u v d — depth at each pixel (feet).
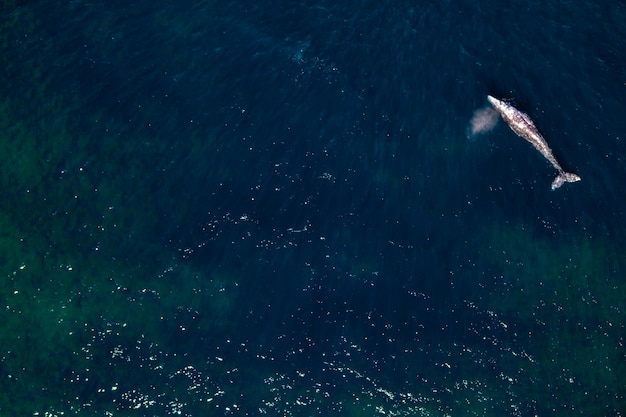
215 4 201.26
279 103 182.29
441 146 177.17
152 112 178.50
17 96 178.19
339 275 158.81
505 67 192.24
